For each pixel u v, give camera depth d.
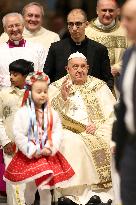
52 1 15.01
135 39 6.81
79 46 11.19
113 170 9.43
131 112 6.82
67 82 10.28
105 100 10.45
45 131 9.28
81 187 10.01
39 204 10.10
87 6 15.28
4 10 14.21
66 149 9.96
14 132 9.21
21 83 9.93
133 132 6.83
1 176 10.67
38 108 9.37
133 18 6.73
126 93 6.85
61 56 11.16
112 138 7.23
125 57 6.98
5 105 9.98
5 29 11.04
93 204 9.84
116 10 11.78
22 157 9.24
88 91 10.45
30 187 9.52
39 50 11.06
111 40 11.81
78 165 9.93
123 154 6.97
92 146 10.01
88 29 11.91
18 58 10.87
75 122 10.21
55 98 10.37
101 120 10.32
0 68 10.83
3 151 10.16
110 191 10.06
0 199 10.66
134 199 6.87
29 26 12.05
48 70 11.12
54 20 14.46
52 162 9.31
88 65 10.85
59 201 9.91
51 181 9.23
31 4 12.11
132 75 6.82
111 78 11.23
